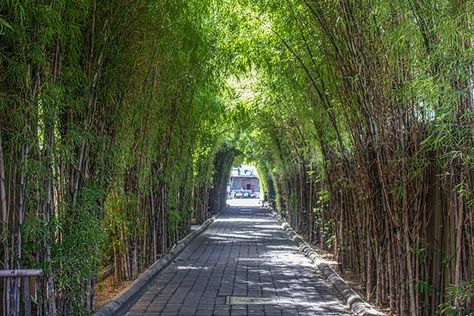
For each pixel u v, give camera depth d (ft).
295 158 53.01
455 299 13.24
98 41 17.26
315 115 29.04
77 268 15.47
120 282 24.85
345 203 28.27
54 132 14.48
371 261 21.49
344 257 29.25
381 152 18.37
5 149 13.52
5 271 12.03
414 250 16.37
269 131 56.13
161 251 34.50
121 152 20.99
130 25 18.61
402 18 14.51
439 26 11.60
